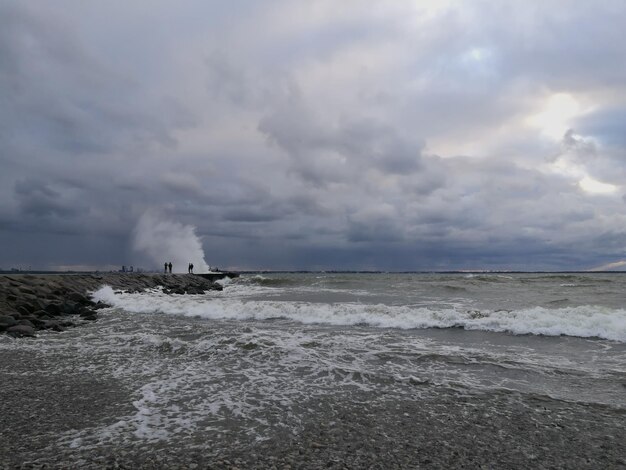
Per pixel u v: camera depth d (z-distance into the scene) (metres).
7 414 5.98
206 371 8.38
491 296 24.44
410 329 13.04
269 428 5.53
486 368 8.55
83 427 5.53
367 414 6.05
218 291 38.62
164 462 4.55
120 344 10.91
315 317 15.05
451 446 4.97
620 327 11.80
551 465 4.50
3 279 19.38
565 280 40.88
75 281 25.09
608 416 5.91
